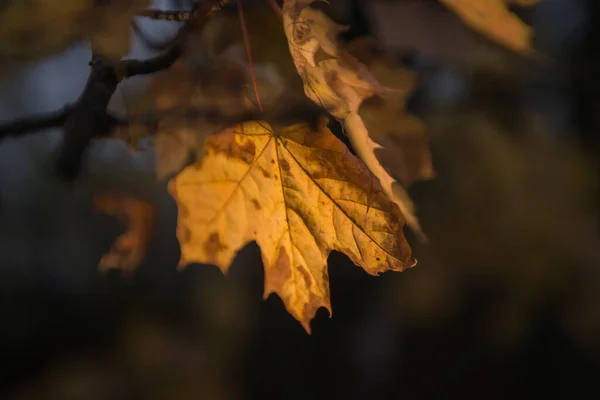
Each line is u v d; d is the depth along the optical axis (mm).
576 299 1412
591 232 1376
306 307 615
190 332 2053
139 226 684
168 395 1848
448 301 1542
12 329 2043
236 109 649
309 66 588
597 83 1321
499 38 716
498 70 1169
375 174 615
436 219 1435
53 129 613
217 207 610
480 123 1310
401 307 1680
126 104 649
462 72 1150
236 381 2010
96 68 611
